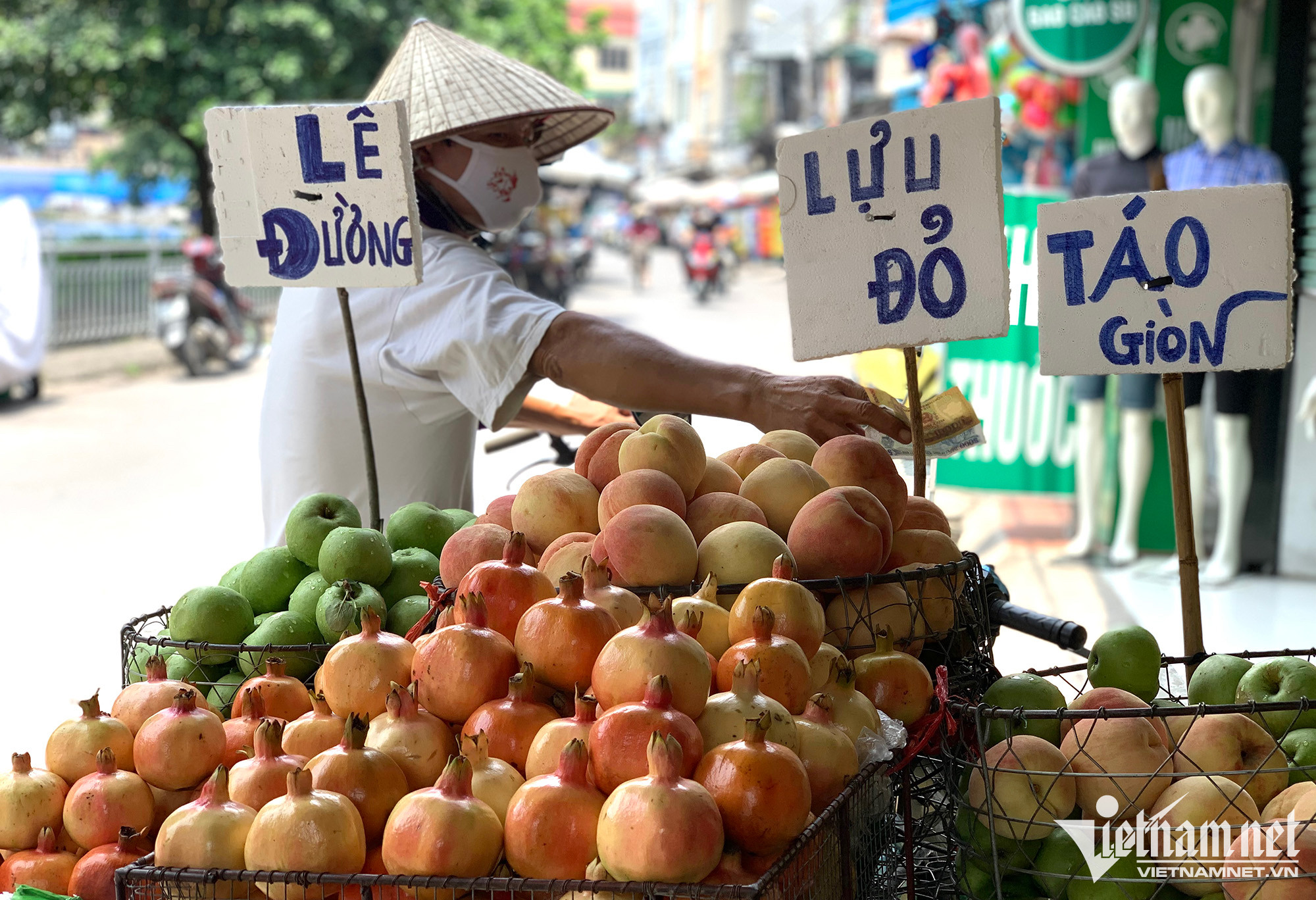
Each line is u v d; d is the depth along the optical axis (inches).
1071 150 266.2
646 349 85.1
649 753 46.7
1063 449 234.7
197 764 57.6
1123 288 67.3
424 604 74.4
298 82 521.7
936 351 239.9
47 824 57.1
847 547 62.7
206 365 497.4
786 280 71.3
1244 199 65.1
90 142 1378.0
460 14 602.2
